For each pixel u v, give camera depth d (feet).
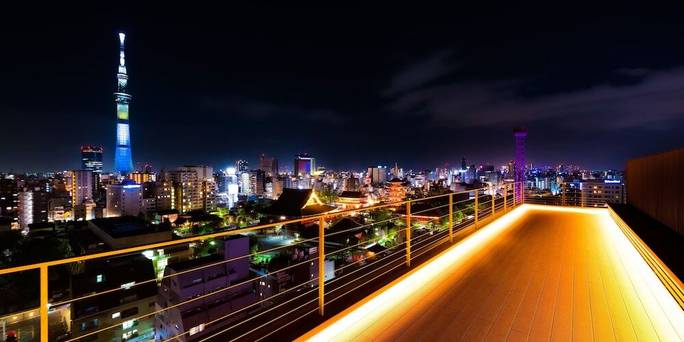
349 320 10.37
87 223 132.77
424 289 12.91
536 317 10.62
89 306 52.39
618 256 17.62
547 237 22.52
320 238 10.03
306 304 10.40
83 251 91.15
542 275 14.57
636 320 10.36
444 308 11.27
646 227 19.90
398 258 15.52
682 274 11.54
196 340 8.07
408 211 14.96
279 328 9.09
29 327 56.34
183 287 50.21
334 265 72.28
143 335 55.26
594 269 15.40
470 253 18.26
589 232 24.29
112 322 52.95
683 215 17.24
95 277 58.85
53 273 73.36
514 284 13.48
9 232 109.91
